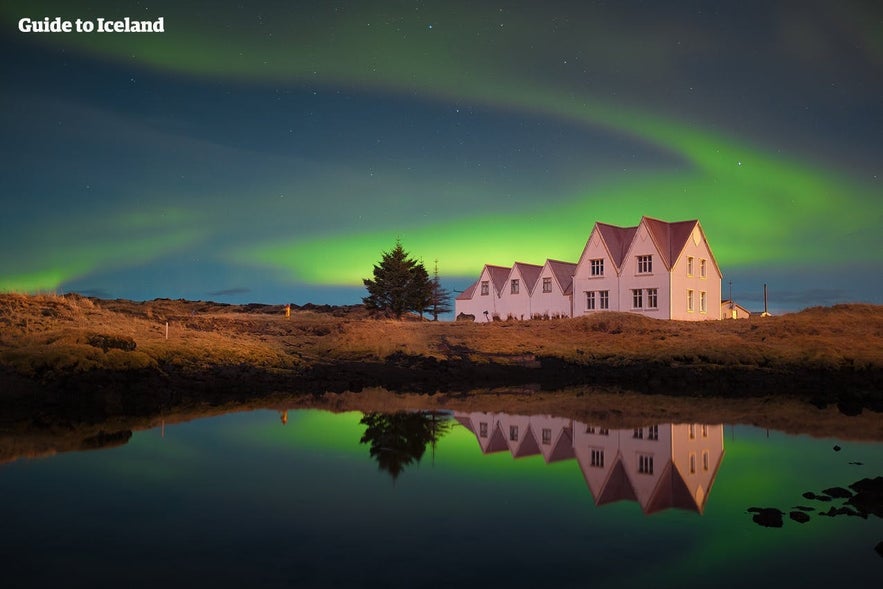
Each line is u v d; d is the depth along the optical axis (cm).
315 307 10569
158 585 966
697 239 6600
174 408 2853
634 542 1188
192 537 1180
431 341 4984
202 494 1472
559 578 1017
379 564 1062
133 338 3697
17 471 1662
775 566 1080
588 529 1259
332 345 4728
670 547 1164
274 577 1002
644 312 6334
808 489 1591
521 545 1166
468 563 1073
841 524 1295
